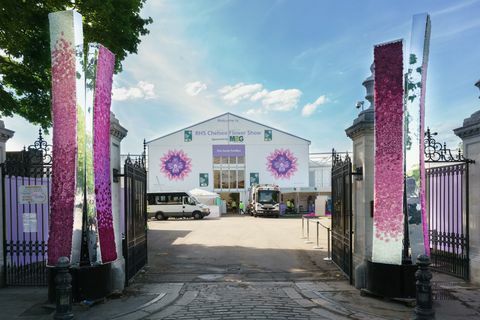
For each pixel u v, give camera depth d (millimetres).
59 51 6801
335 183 10242
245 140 44688
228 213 44719
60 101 6840
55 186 6816
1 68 11023
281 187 42500
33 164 8281
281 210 39188
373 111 7836
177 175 44125
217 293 7664
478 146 8148
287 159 44656
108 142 7375
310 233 20281
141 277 9258
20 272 9023
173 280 8922
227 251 13758
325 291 7750
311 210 41406
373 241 7164
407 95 6965
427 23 6770
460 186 9156
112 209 7680
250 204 40812
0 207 8305
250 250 13977
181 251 13805
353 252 8695
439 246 9641
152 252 13578
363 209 7996
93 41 10977
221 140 44562
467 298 7113
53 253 6742
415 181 6969
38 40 9344
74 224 6734
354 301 7043
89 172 6914
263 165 44594
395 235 6973
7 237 9227
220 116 44656
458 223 9203
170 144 44312
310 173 48625
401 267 6918
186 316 6277
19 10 8641
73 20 6727
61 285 5219
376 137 7191
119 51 11625
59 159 6820
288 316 6250
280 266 10727
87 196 6902
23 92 11758
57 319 5188
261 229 22922
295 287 8125
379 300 7082
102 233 6992
